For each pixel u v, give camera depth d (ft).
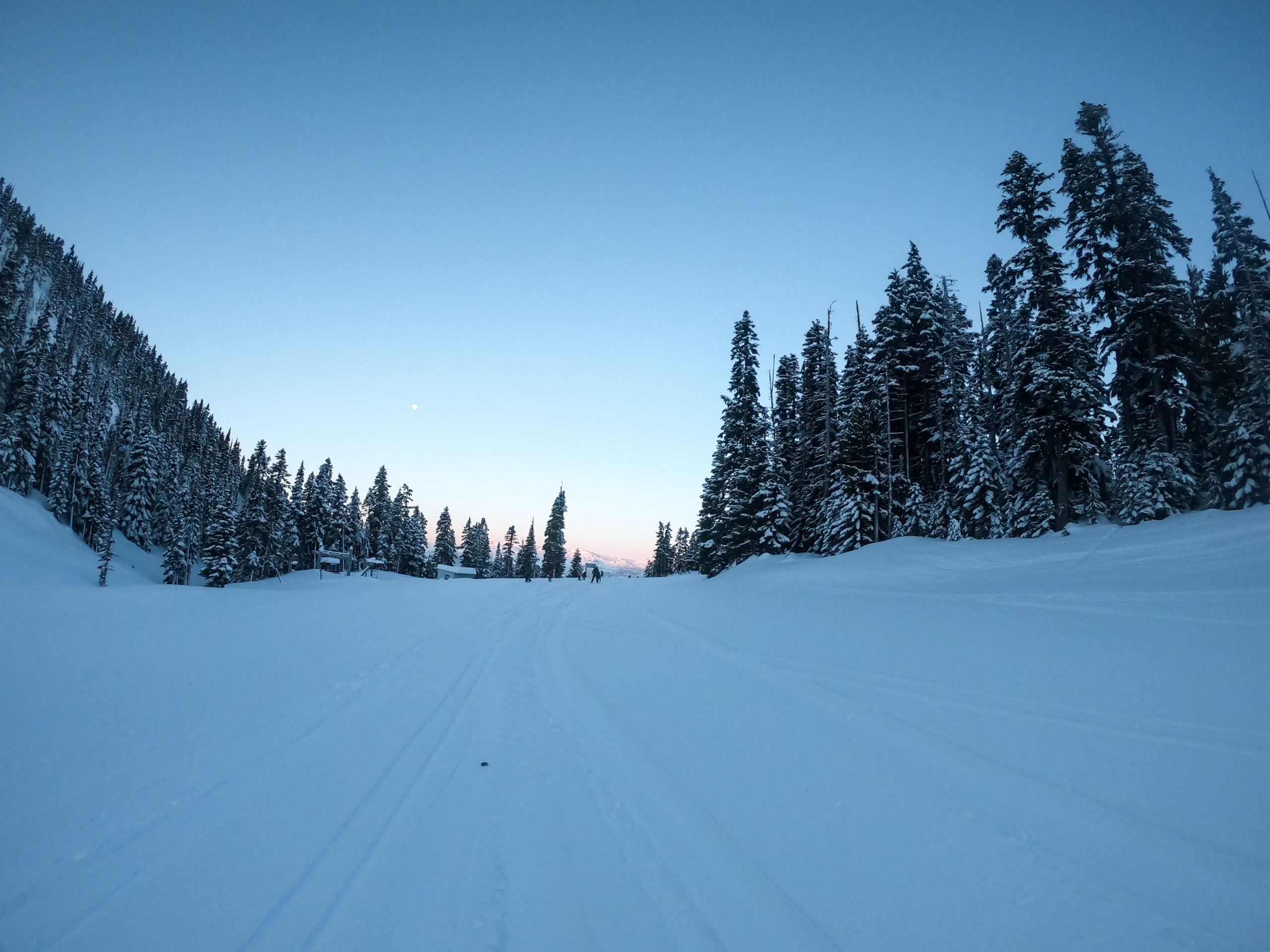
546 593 83.25
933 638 27.02
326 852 11.78
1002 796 12.91
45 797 13.48
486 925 9.59
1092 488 76.59
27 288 361.10
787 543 112.98
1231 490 64.49
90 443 208.13
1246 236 70.23
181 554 186.39
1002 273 95.25
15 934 9.00
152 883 10.52
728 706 20.93
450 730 19.58
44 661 23.76
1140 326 72.38
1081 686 18.38
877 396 114.52
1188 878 9.71
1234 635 20.71
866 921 9.50
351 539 249.96
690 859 11.60
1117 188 76.07
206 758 16.28
